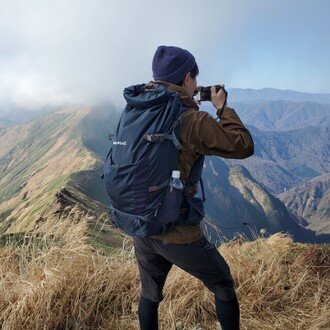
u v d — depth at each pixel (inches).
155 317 81.2
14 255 115.1
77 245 113.4
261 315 98.5
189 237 68.1
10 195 4335.6
